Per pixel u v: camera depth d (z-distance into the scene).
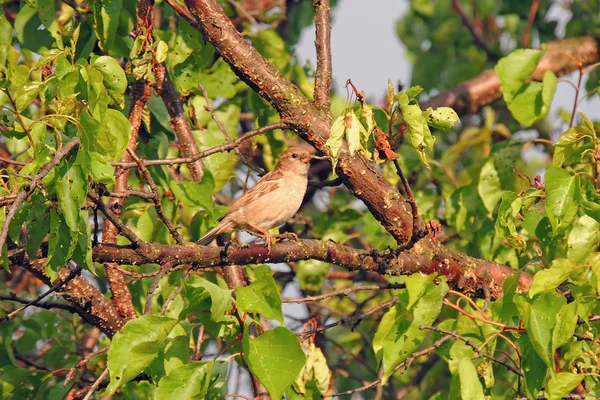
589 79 16.81
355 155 11.21
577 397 9.49
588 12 18.30
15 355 13.13
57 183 8.59
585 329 9.98
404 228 11.41
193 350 10.34
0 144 16.23
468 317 9.52
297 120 11.25
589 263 8.91
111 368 8.72
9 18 14.77
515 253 12.77
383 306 11.29
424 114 9.55
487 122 15.86
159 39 11.45
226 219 13.11
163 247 10.15
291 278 16.58
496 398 11.25
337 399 16.36
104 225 11.53
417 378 16.28
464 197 13.34
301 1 18.05
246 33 14.22
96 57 9.62
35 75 12.56
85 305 11.73
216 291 9.12
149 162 10.24
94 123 8.74
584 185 9.91
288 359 9.01
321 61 11.70
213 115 12.38
